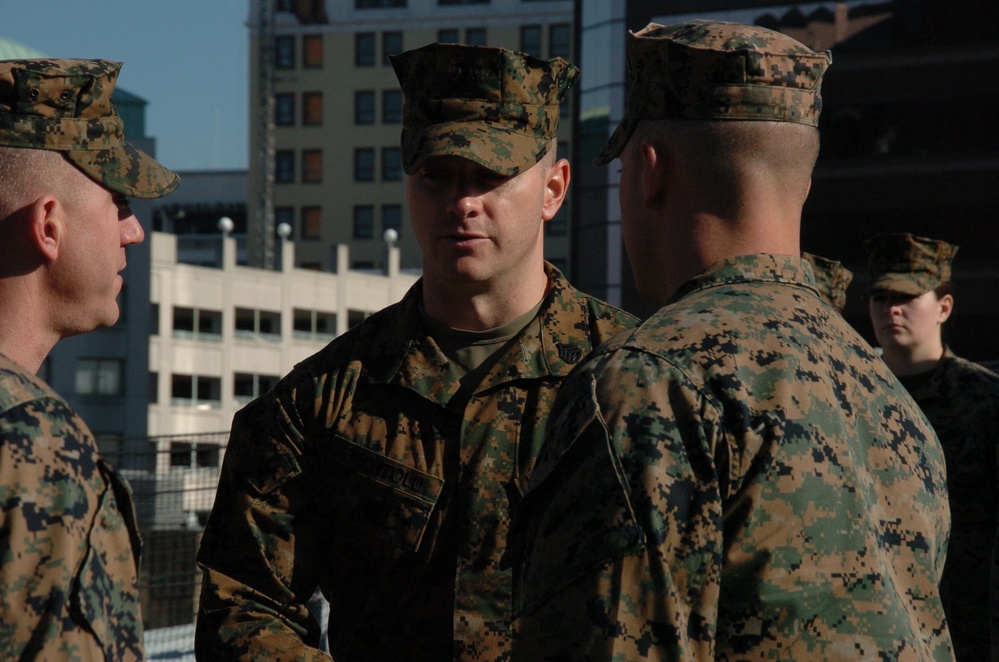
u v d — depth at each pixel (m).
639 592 1.78
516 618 2.68
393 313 2.99
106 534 1.90
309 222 70.25
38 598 1.78
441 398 2.83
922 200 34.97
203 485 10.98
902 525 1.95
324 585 2.88
